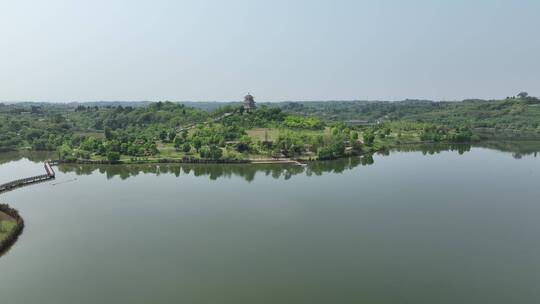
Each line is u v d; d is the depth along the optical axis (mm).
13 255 65438
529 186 113438
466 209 90812
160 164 152000
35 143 197500
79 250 67500
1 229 73562
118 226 79812
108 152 158250
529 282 56250
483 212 88438
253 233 75688
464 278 57562
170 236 74125
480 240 71812
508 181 120562
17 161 168500
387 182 120125
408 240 71875
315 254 65812
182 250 67625
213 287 55031
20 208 92562
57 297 52219
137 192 108500
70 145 187000
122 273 59156
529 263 62281
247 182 121250
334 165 151250
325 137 178750
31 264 62062
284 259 64000
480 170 139375
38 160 171000
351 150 176250
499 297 52344
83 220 83688
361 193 106062
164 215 87188
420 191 107938
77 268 60750
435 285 55531
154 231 76812
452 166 148000
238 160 153875
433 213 87812
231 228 78500
